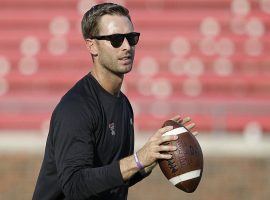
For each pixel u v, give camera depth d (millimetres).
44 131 35344
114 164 9680
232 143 28047
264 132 36188
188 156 10195
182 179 10203
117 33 10570
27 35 43906
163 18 44625
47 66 42000
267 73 41219
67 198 10484
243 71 41344
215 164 27703
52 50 43031
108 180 9609
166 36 43469
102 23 10633
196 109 33656
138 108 36969
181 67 41281
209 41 43031
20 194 27875
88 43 10938
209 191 27438
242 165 27688
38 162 28031
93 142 10531
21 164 28000
